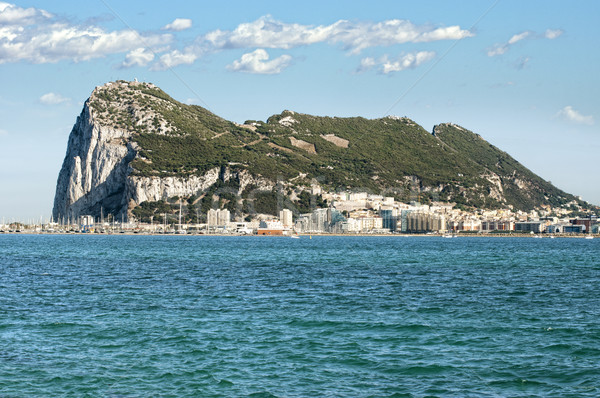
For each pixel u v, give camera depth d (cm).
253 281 10169
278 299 7912
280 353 5103
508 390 4216
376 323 6262
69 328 6006
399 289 9056
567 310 7112
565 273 12069
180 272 11975
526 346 5331
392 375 4534
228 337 5644
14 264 14150
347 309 7125
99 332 5838
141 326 6106
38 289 8975
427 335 5734
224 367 4725
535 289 9150
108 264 14212
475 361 4872
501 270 12756
